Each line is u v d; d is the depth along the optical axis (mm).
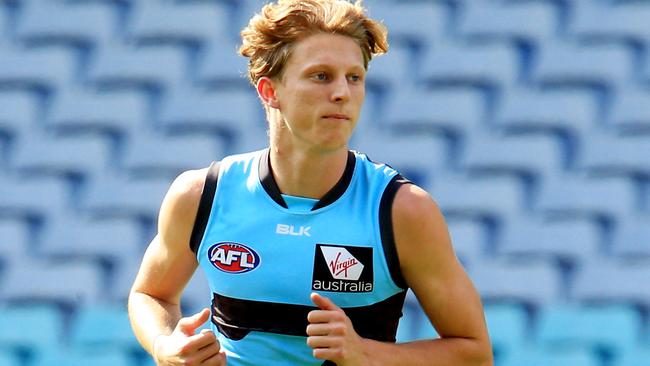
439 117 30469
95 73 33125
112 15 34438
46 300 28234
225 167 9914
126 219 29641
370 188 9609
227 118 31359
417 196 9461
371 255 9469
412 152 29734
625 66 30859
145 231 29406
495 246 27641
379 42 9531
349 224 9508
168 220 9977
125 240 29188
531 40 31891
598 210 27969
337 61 9156
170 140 31109
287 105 9320
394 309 9883
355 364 9000
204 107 31609
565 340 25469
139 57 33188
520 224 27891
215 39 33375
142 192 30078
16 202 30359
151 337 9977
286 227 9547
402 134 30297
